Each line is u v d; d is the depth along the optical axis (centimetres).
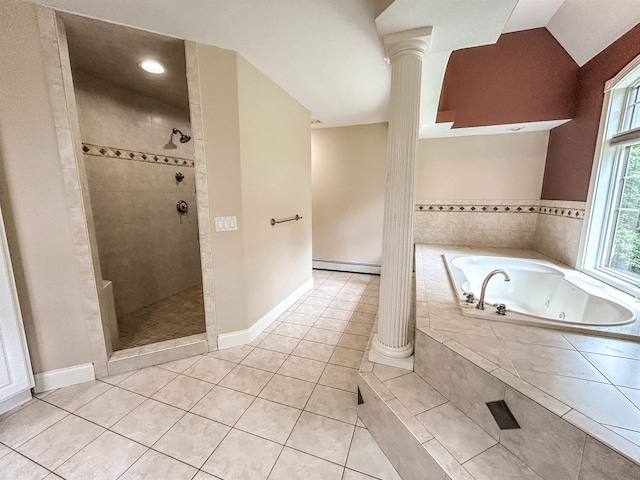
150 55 206
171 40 184
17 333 162
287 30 173
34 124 158
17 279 164
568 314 234
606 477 89
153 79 253
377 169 413
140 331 249
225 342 229
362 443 146
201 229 206
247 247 229
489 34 153
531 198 366
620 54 226
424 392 148
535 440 106
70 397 175
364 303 327
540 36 297
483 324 168
